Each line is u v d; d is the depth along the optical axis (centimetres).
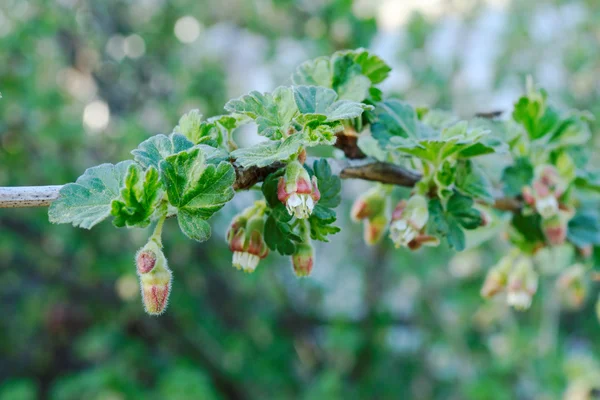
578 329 638
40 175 562
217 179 115
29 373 700
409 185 161
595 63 605
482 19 628
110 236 556
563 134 194
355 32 542
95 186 117
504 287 203
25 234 571
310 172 128
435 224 156
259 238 139
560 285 251
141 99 611
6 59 529
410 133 163
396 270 581
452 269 600
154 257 117
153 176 110
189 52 577
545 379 495
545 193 180
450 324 575
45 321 643
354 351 585
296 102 123
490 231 212
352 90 157
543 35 621
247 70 617
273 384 622
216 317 611
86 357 612
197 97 541
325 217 134
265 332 614
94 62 611
